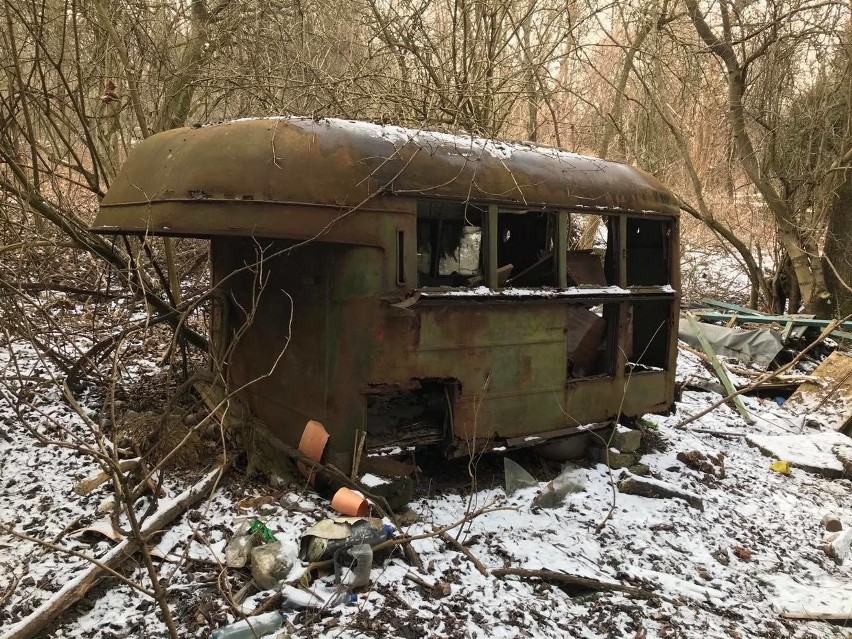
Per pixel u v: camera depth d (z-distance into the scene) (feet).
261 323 13.53
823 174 36.68
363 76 20.07
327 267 11.71
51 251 19.43
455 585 10.69
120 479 8.09
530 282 16.55
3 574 9.84
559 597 11.15
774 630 11.53
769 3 33.71
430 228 15.65
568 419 15.25
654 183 17.25
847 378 26.17
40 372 16.72
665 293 17.25
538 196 13.96
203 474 12.76
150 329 20.52
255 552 10.06
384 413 13.51
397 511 12.34
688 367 28.30
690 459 17.93
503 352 13.78
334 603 9.61
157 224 11.14
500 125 25.29
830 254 38.75
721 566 13.41
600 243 34.40
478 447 13.52
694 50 37.68
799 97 39.42
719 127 49.42
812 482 18.83
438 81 23.97
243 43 24.53
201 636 8.78
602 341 16.89
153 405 16.15
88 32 22.09
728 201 51.83
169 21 25.29
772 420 23.95
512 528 12.85
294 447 12.65
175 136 12.13
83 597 9.44
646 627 10.77
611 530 13.65
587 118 39.81
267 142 11.41
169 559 10.32
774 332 30.60
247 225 11.00
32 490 12.18
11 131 19.63
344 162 11.59
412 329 12.32
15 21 19.36
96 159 17.95
